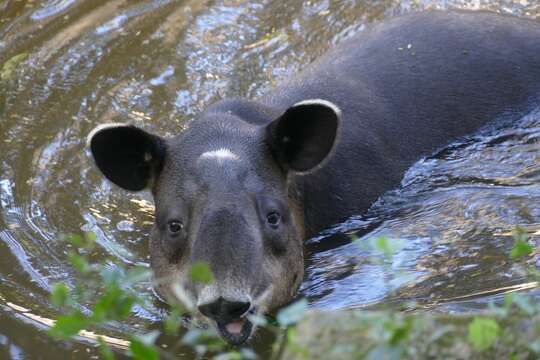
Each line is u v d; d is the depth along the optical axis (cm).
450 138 1410
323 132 1097
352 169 1295
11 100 1597
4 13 1853
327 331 800
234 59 1664
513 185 1320
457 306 1064
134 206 1327
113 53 1700
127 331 1070
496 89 1457
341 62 1412
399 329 741
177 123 1512
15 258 1230
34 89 1622
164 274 1046
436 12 1535
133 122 1519
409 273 1154
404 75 1410
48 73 1659
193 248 946
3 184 1392
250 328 965
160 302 1114
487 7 1736
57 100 1589
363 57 1423
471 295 1092
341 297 1122
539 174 1340
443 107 1412
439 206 1289
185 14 1792
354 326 796
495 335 746
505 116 1451
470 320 812
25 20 1822
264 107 1242
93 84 1622
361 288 1138
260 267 955
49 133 1505
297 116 1078
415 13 1539
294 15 1762
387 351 734
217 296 902
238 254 930
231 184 1011
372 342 782
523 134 1427
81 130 1506
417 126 1386
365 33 1502
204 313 912
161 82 1616
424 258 1184
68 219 1307
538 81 1488
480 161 1377
